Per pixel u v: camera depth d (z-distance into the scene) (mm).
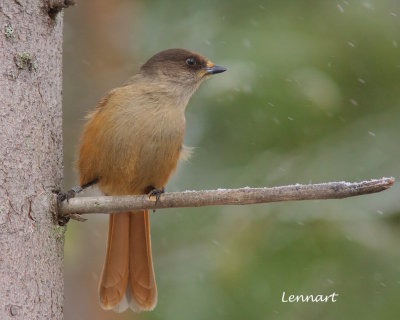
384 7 13992
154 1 15047
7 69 6531
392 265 12156
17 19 6637
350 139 13625
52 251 6656
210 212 13539
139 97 8945
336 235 12375
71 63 14836
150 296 8766
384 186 6301
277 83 13008
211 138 13797
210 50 13695
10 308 6266
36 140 6656
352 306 11906
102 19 14938
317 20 13906
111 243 8867
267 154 13586
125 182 8977
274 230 12570
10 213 6398
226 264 12398
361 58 13797
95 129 8719
